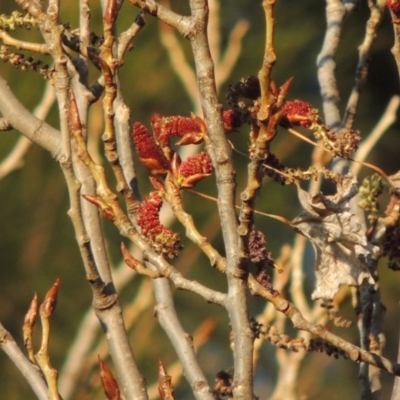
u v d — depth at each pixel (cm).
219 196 663
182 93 1141
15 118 677
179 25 662
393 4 666
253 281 664
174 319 676
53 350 1079
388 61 1445
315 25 1313
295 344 675
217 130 662
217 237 1090
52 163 1134
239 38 773
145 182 1068
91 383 725
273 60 657
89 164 667
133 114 1147
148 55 1140
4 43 670
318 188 691
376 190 675
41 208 1134
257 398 670
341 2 701
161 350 1023
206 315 1123
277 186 1127
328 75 696
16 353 670
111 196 666
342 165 689
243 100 668
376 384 679
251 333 662
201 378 673
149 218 666
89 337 725
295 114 665
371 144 698
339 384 1188
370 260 677
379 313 680
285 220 665
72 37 674
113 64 666
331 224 664
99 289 671
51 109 1024
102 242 674
